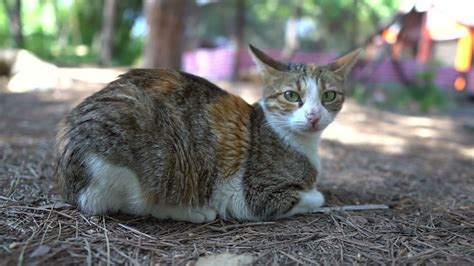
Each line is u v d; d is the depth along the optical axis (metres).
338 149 1.51
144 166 0.80
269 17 7.31
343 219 0.89
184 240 0.80
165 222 0.85
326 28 5.88
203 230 0.84
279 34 7.78
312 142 0.90
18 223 0.81
